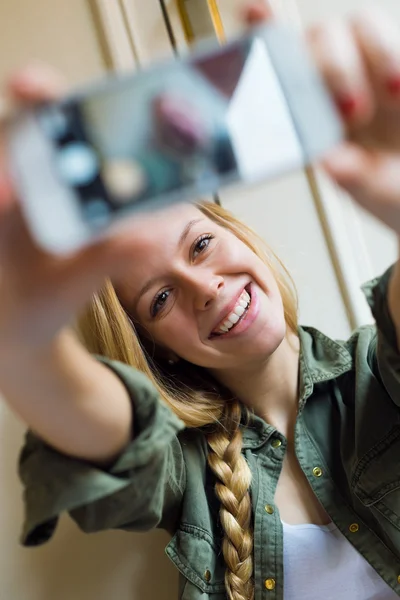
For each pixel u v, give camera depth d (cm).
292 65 32
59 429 40
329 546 67
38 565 77
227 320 64
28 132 30
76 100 30
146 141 31
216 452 70
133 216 30
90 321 69
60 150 30
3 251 30
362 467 65
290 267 82
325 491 67
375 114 33
